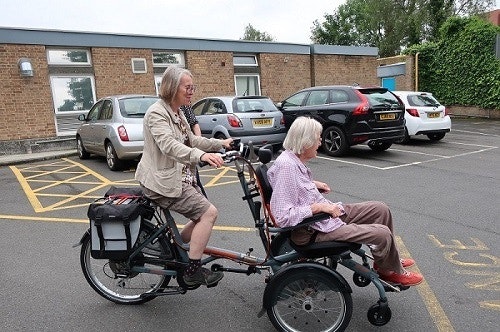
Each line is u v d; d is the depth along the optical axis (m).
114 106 8.83
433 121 11.37
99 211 2.99
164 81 3.04
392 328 2.95
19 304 3.37
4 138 11.81
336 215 2.77
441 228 4.89
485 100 18.39
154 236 3.15
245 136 9.16
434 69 20.27
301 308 2.90
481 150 10.45
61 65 12.61
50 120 12.51
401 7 34.19
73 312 3.25
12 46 11.75
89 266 3.38
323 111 9.80
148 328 3.02
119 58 13.52
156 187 2.99
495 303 3.24
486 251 4.22
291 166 2.86
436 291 3.44
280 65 17.19
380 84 20.50
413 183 7.16
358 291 3.48
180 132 3.15
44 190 7.36
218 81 15.55
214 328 3.02
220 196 6.58
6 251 4.48
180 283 3.19
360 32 41.62
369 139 9.26
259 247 4.39
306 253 2.88
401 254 4.17
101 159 10.65
